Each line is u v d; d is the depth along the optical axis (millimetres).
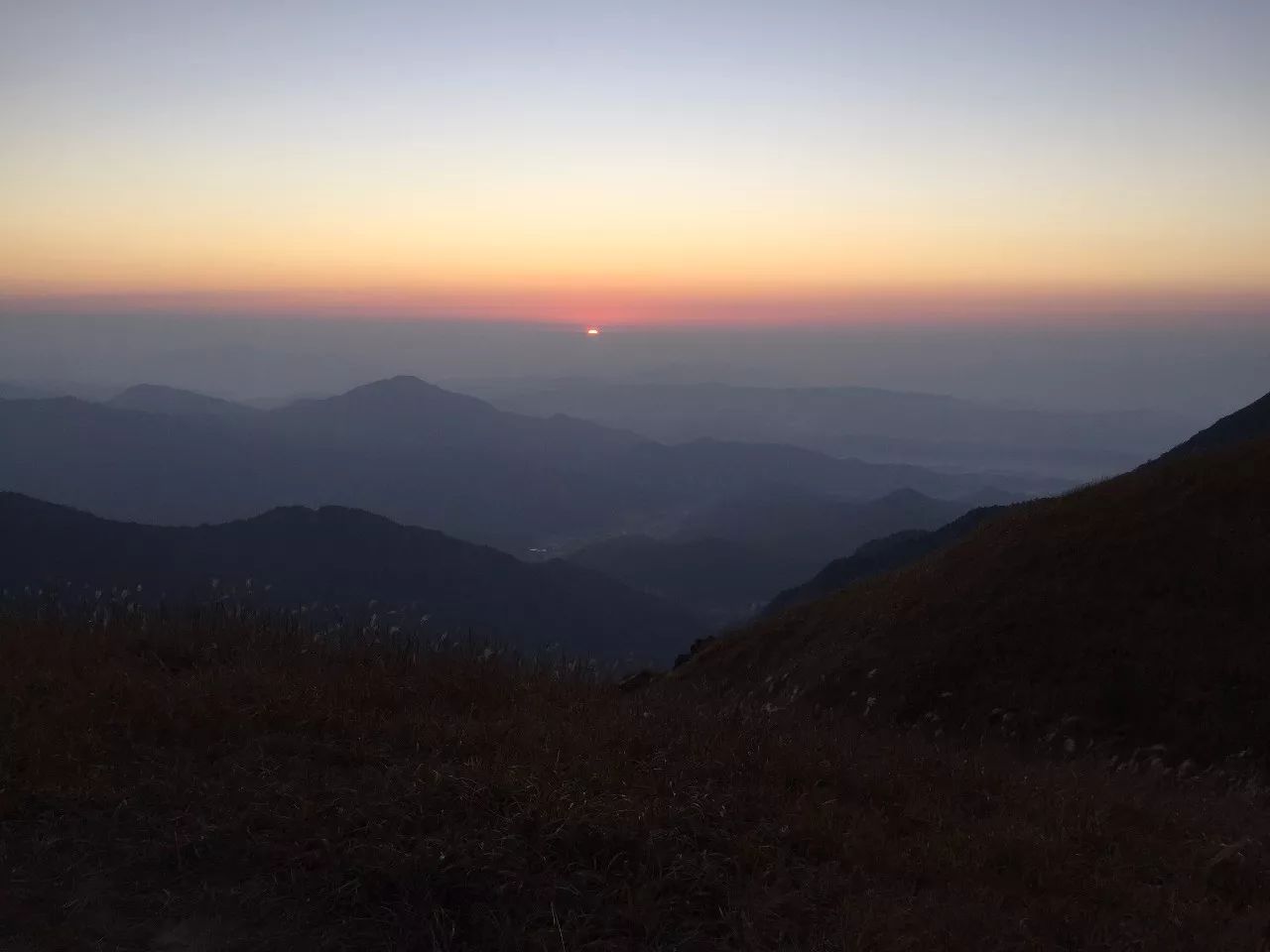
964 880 4742
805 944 4027
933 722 15930
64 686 6535
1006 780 7027
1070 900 4590
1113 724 14766
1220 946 4191
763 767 6219
